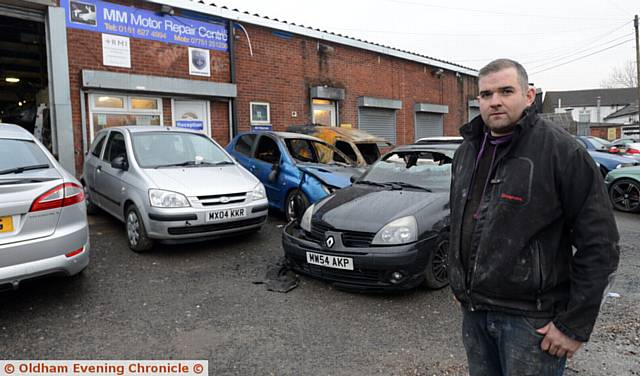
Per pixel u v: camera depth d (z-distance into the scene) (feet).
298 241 13.92
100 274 14.97
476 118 6.17
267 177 23.66
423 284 13.61
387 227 12.67
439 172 16.51
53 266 11.39
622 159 33.73
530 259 5.33
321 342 10.44
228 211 16.96
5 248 10.59
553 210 5.28
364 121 44.88
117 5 27.55
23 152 12.41
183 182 16.94
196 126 31.99
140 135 19.70
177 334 10.81
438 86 55.01
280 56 36.81
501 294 5.56
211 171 18.52
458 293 6.10
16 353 9.86
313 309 12.33
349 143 28.68
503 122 5.59
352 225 13.04
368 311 12.22
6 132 12.83
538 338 5.43
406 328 11.19
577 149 5.22
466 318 6.33
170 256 17.07
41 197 11.26
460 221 6.06
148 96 29.45
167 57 29.99
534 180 5.31
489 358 6.23
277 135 24.48
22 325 11.19
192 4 30.53
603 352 9.98
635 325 11.31
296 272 14.43
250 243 19.04
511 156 5.56
